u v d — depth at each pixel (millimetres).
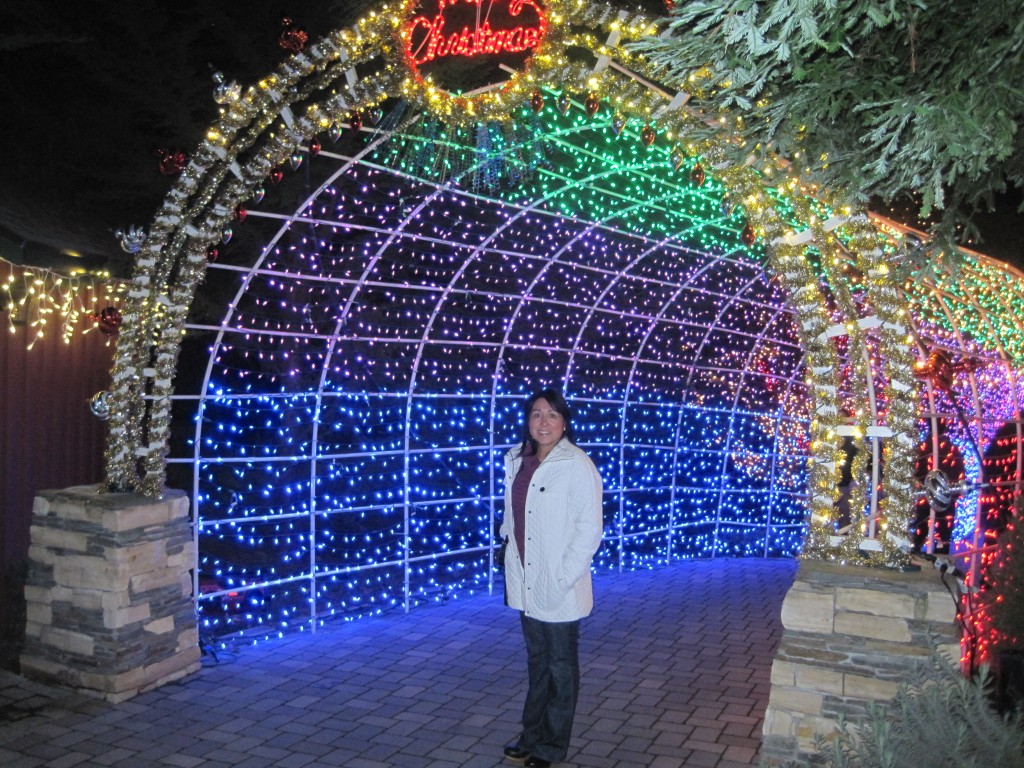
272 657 7430
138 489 6969
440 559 11445
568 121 9203
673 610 8992
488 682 6875
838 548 5207
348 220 11734
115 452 7008
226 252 11062
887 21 3172
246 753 5594
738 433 12531
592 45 5312
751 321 11766
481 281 12422
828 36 3625
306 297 11414
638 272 12289
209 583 8336
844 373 10062
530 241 12297
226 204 6676
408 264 9336
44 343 7855
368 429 10969
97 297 8469
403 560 8852
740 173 5004
